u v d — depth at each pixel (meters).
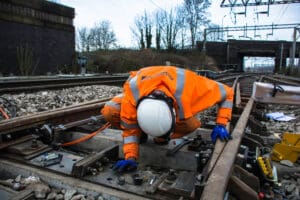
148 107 2.17
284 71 38.97
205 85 2.61
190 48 45.09
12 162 2.65
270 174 2.60
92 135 3.29
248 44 49.12
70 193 2.19
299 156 3.28
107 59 23.88
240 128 3.41
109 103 2.96
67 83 10.30
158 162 2.95
